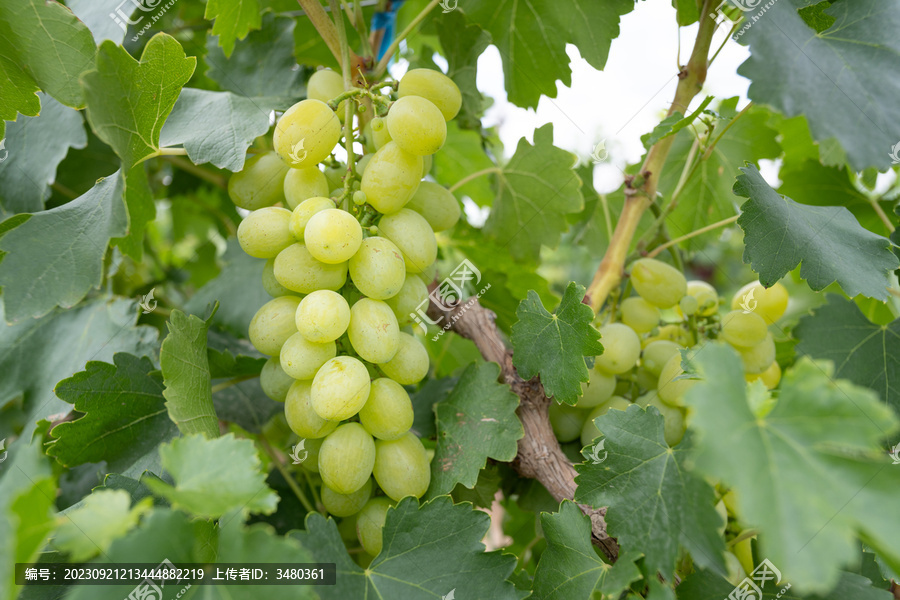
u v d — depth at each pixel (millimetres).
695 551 243
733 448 205
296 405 281
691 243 432
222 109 319
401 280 281
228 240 419
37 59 291
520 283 439
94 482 309
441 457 301
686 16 333
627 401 326
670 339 344
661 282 333
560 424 329
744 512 198
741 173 293
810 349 333
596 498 262
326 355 278
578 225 451
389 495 285
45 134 342
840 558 193
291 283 280
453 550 263
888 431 206
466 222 429
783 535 196
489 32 382
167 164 474
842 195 407
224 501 225
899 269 329
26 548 207
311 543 251
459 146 468
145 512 242
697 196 427
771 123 411
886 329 330
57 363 342
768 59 287
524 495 331
